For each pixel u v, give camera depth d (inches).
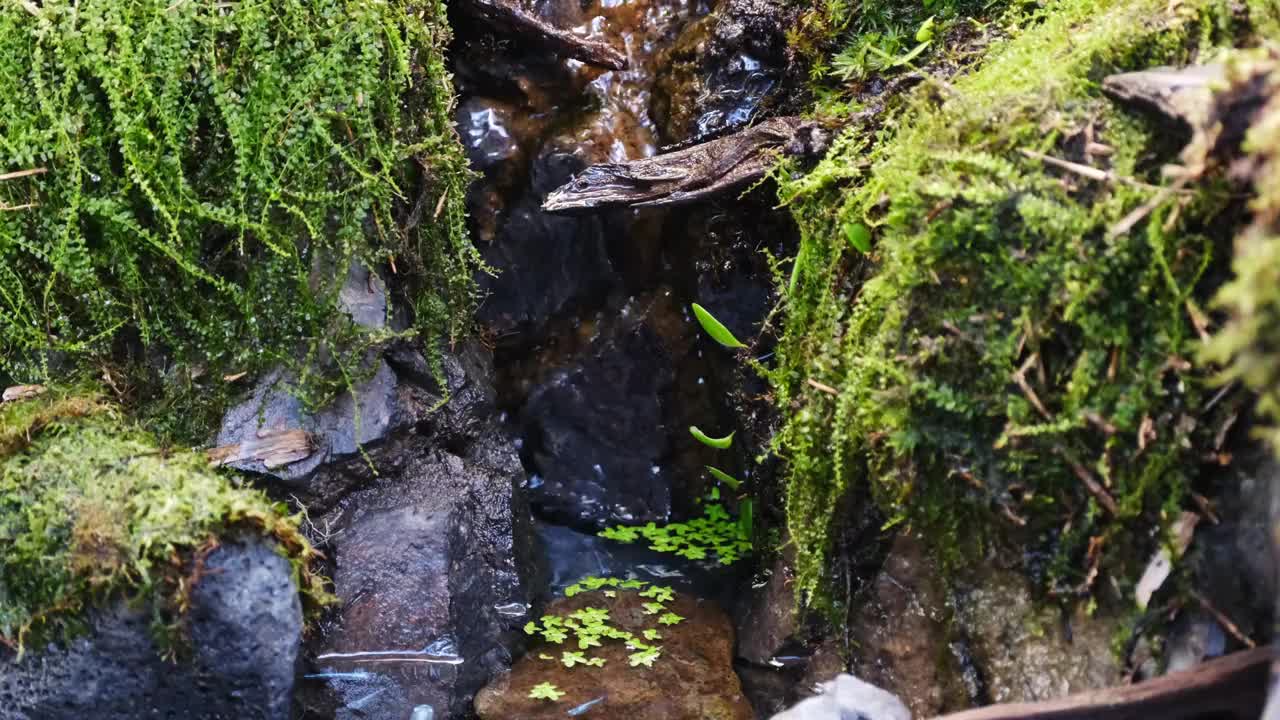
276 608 35.5
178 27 37.3
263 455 38.5
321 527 39.2
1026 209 32.6
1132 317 32.4
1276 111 30.1
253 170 37.9
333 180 38.7
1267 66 30.8
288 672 35.4
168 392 38.9
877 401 34.3
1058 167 32.9
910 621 35.9
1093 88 33.2
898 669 36.0
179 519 35.3
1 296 38.3
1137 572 32.9
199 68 37.6
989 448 33.6
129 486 35.9
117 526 35.3
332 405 39.3
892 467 34.8
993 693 34.5
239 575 35.4
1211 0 33.1
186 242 38.2
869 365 34.4
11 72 37.3
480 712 38.0
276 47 37.7
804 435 36.6
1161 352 32.2
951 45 38.2
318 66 37.8
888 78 38.6
